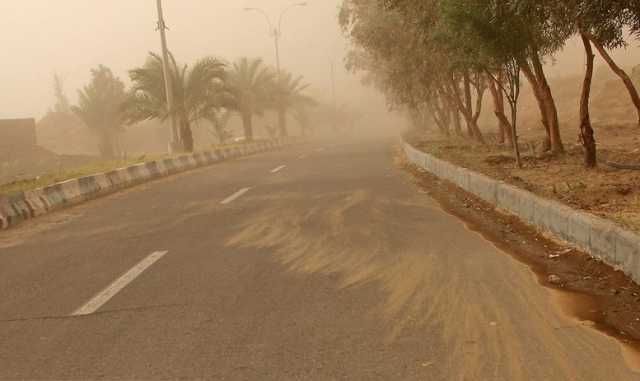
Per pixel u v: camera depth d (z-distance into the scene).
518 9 9.23
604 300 4.85
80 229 9.79
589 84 11.95
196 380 3.68
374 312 4.80
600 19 9.09
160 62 29.27
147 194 14.47
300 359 3.91
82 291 5.85
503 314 4.60
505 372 3.58
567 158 14.44
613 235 5.53
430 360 3.80
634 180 10.16
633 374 3.49
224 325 4.63
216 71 29.73
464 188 11.64
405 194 11.76
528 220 7.88
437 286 5.43
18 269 7.04
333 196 11.91
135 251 7.62
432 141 25.66
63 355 4.20
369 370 3.70
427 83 22.39
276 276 6.03
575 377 3.47
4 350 4.36
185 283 5.92
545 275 5.65
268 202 11.53
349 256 6.76
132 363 3.99
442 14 12.02
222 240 8.03
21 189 15.14
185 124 29.72
